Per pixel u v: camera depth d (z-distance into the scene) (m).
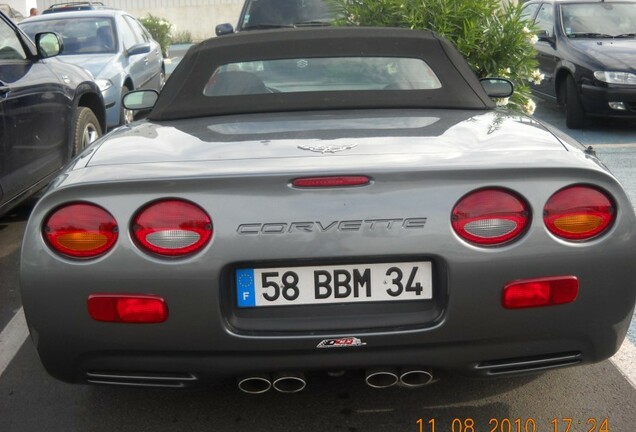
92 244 2.50
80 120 6.23
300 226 2.44
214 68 3.59
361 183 2.46
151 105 4.13
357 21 6.64
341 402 3.12
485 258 2.47
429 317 2.52
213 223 2.45
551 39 10.12
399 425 2.95
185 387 2.62
